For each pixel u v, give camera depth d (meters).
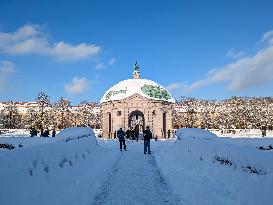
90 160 17.11
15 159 7.89
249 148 10.10
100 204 9.65
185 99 127.44
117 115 63.50
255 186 7.87
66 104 106.38
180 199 9.96
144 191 11.59
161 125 63.31
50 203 8.05
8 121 113.69
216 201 8.87
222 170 11.48
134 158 23.72
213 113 112.00
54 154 11.15
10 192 6.74
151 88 65.00
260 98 127.06
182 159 19.22
